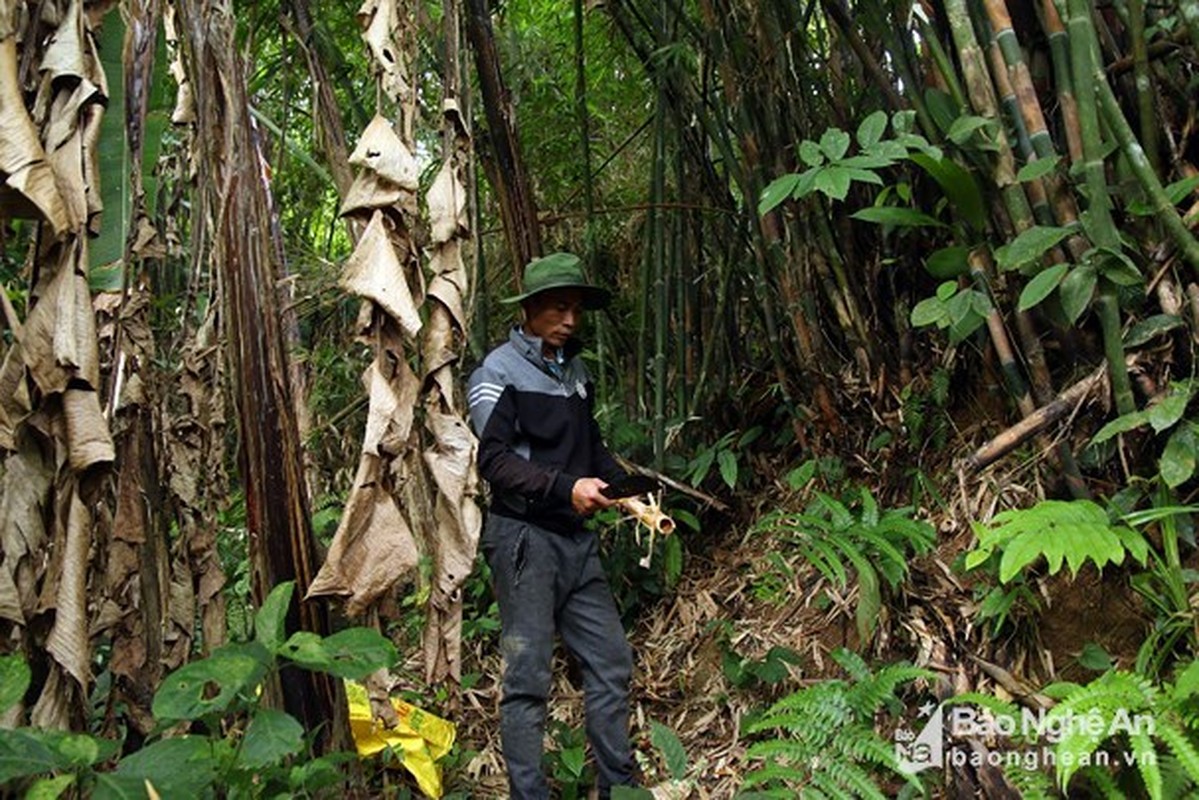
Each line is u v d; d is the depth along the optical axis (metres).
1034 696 2.01
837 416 3.08
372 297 1.98
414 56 2.22
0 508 1.55
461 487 2.14
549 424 2.41
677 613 3.16
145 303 2.13
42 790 1.27
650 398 3.73
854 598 2.59
